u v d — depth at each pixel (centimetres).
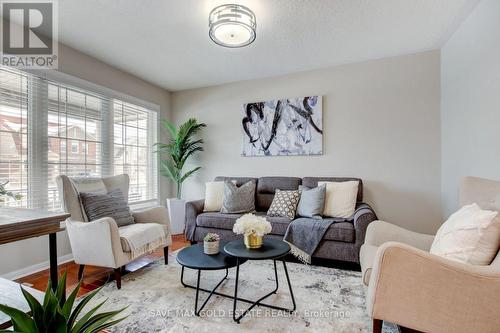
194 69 351
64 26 246
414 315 114
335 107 342
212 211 332
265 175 379
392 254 116
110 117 341
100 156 328
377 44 283
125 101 359
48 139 271
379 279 119
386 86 318
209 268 172
